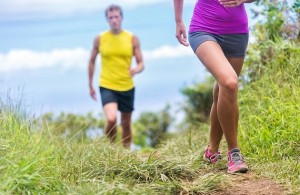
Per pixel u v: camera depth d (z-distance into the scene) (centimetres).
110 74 887
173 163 565
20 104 665
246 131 660
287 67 741
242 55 572
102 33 902
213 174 539
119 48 886
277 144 600
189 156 629
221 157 607
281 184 525
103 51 891
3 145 522
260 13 800
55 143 643
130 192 482
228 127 553
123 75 888
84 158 583
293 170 545
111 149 661
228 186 526
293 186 514
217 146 605
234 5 540
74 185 504
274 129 627
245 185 530
